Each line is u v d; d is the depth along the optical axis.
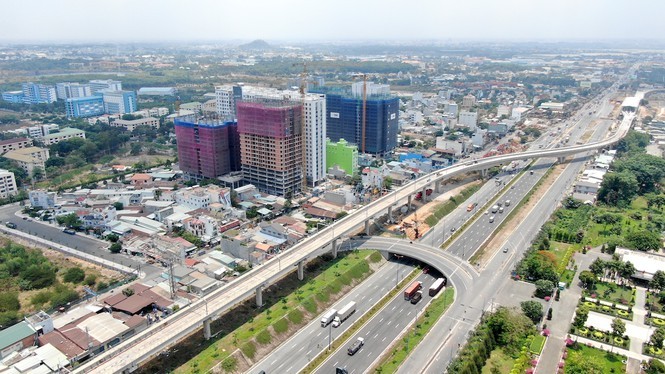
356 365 188.25
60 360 181.25
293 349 198.75
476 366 179.88
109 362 167.88
